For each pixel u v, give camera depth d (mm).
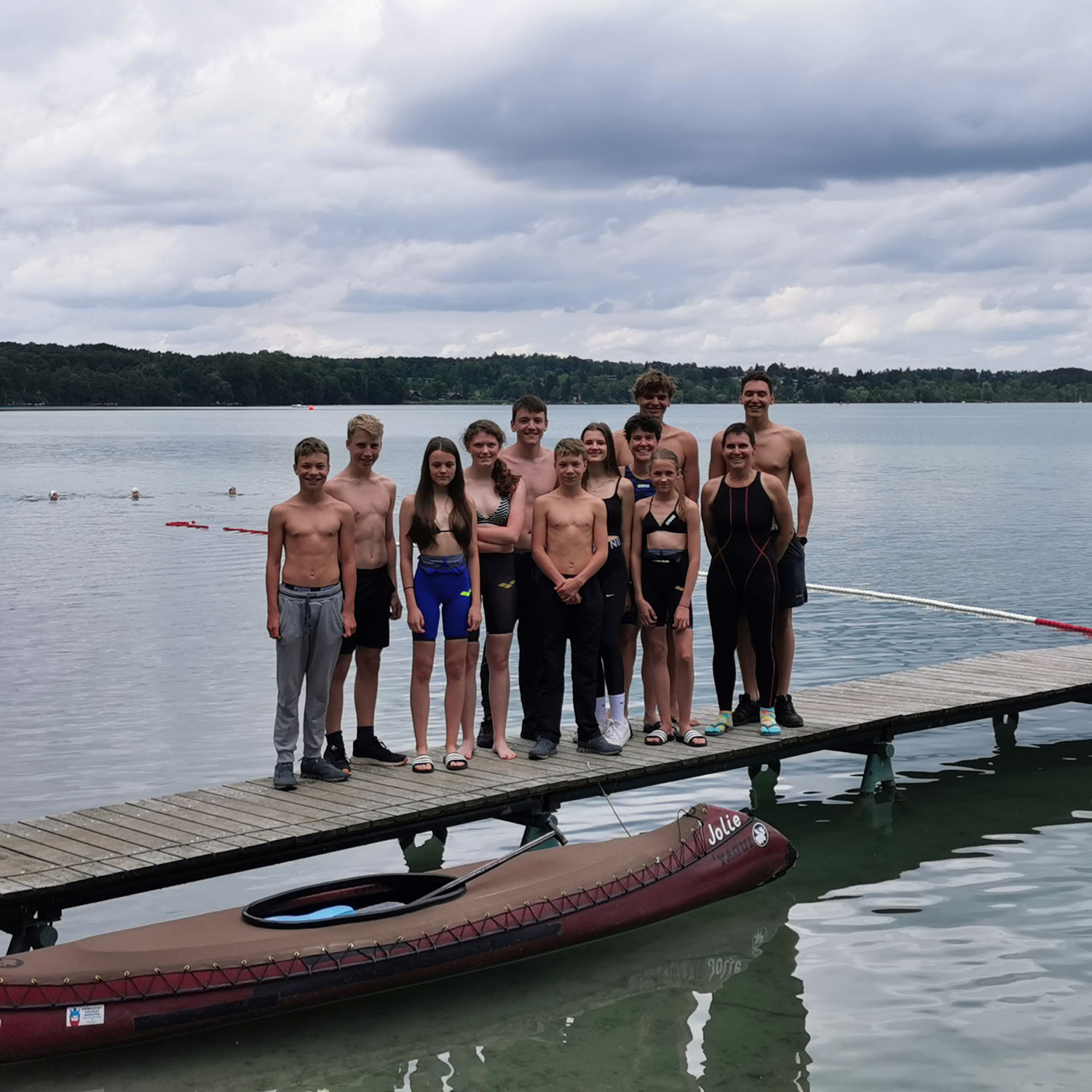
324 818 7387
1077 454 65938
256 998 5863
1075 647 13070
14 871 6539
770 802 9586
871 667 13844
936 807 9383
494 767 8484
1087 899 7473
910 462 58250
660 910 7105
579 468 8523
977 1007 6105
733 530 9141
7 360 196000
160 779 9852
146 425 128625
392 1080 5648
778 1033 5934
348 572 8117
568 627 8805
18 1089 5559
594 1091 5508
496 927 6480
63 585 20516
